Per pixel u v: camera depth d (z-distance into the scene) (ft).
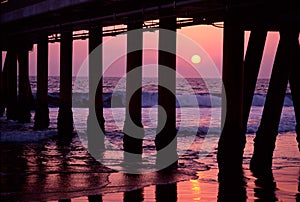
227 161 41.91
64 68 71.77
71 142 67.05
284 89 44.60
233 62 41.93
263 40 46.42
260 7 40.57
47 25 72.54
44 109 79.25
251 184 40.11
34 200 35.01
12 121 94.38
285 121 103.09
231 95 41.93
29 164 49.21
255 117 115.24
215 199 35.65
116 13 55.67
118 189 38.50
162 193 37.27
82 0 56.03
